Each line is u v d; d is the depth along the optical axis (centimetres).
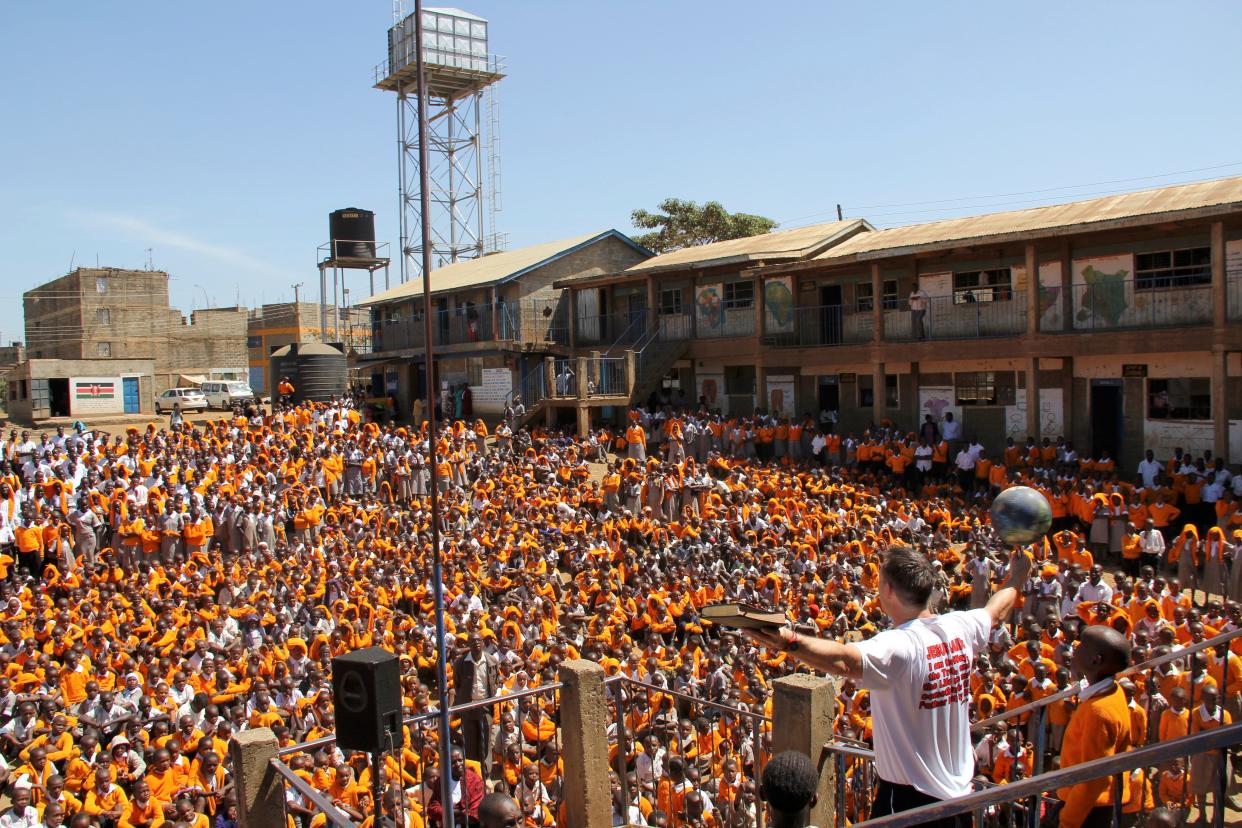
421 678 1448
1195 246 2292
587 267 4053
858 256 2791
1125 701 491
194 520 2106
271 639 1523
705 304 3534
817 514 2119
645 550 1991
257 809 608
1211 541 1697
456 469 2658
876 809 397
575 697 718
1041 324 2550
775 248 3262
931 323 2806
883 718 391
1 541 2012
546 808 831
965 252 2722
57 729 1177
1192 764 820
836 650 358
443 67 4116
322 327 5059
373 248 5091
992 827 646
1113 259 2445
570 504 2405
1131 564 1883
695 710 1074
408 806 871
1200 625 1220
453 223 4800
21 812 1019
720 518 2138
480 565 1917
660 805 882
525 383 3734
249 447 2747
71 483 2277
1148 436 2412
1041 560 1689
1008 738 969
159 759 1088
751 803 818
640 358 3447
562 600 1766
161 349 6138
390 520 2219
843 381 3125
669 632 1609
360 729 529
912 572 397
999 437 2719
